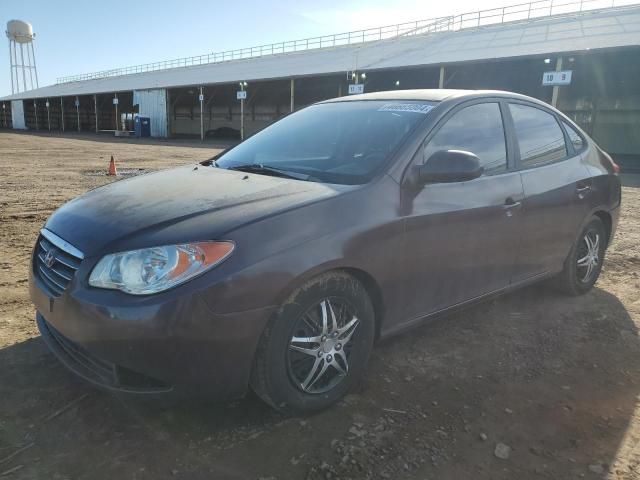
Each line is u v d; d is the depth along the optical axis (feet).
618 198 16.10
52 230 9.30
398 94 12.58
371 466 7.91
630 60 89.51
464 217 10.71
